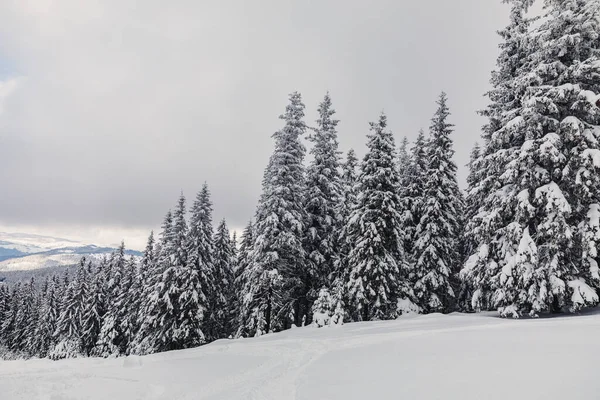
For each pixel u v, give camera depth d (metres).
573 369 5.45
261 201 25.89
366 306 23.92
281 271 24.69
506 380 5.50
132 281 42.62
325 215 26.77
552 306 16.27
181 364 11.71
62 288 60.03
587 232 14.45
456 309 29.05
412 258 26.12
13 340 69.56
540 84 16.53
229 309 39.00
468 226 20.30
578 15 15.76
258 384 8.12
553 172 15.70
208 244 31.86
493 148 21.03
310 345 13.29
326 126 28.17
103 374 10.00
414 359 8.05
